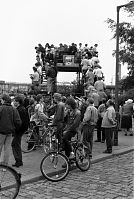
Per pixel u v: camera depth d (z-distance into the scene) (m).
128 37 16.67
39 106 10.67
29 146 10.40
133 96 19.78
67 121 8.77
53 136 9.64
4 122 7.36
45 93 20.44
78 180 7.27
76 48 22.72
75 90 21.72
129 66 17.42
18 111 8.17
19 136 8.21
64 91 21.59
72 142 8.21
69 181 7.18
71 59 22.27
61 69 23.27
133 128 18.30
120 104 18.31
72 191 6.43
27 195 6.15
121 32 16.67
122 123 15.43
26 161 8.91
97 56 22.09
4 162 7.55
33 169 7.93
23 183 6.86
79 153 8.15
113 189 6.58
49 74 19.83
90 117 9.27
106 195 6.19
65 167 7.40
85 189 6.57
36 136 10.48
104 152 10.49
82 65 21.00
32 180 7.05
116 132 12.30
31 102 12.12
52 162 7.34
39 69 21.11
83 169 8.15
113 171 8.20
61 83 23.81
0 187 5.62
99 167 8.68
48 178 7.16
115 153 10.48
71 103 8.22
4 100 7.52
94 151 10.78
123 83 18.30
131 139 14.22
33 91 18.66
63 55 22.28
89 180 7.27
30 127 10.47
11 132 7.46
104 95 14.97
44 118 10.57
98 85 16.03
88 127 9.30
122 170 8.32
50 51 22.11
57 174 7.29
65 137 8.05
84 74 20.88
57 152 7.43
